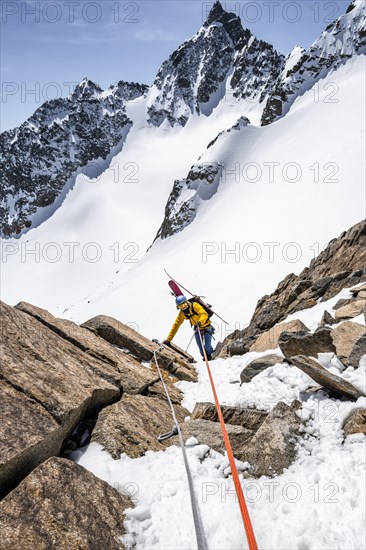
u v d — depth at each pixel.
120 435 5.59
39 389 5.46
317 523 3.80
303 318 13.12
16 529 3.70
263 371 7.44
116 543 3.92
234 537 3.92
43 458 4.77
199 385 8.83
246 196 163.62
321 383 5.91
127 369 7.70
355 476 4.17
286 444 4.91
